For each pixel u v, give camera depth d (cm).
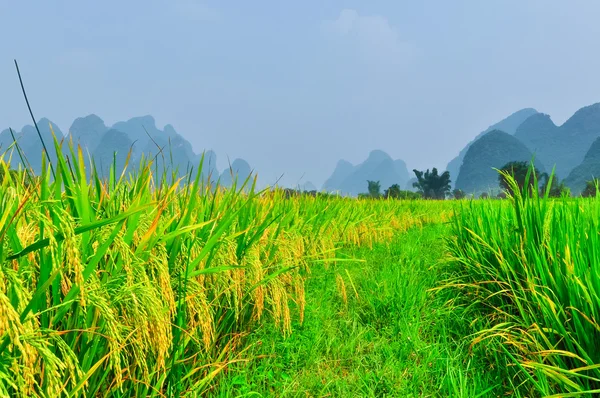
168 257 239
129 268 175
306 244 516
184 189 324
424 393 288
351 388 299
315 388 301
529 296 326
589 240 287
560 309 256
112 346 167
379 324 420
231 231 345
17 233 175
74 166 185
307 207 668
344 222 741
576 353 251
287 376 303
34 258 177
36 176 183
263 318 387
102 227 190
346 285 528
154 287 202
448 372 285
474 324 376
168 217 270
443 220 1400
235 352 324
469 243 507
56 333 148
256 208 449
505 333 302
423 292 460
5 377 129
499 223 449
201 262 290
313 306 442
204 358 281
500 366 300
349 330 399
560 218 351
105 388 209
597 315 238
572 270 258
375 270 625
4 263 148
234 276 302
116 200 244
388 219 995
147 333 171
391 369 318
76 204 181
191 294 235
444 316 412
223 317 318
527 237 356
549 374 230
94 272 174
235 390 281
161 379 216
